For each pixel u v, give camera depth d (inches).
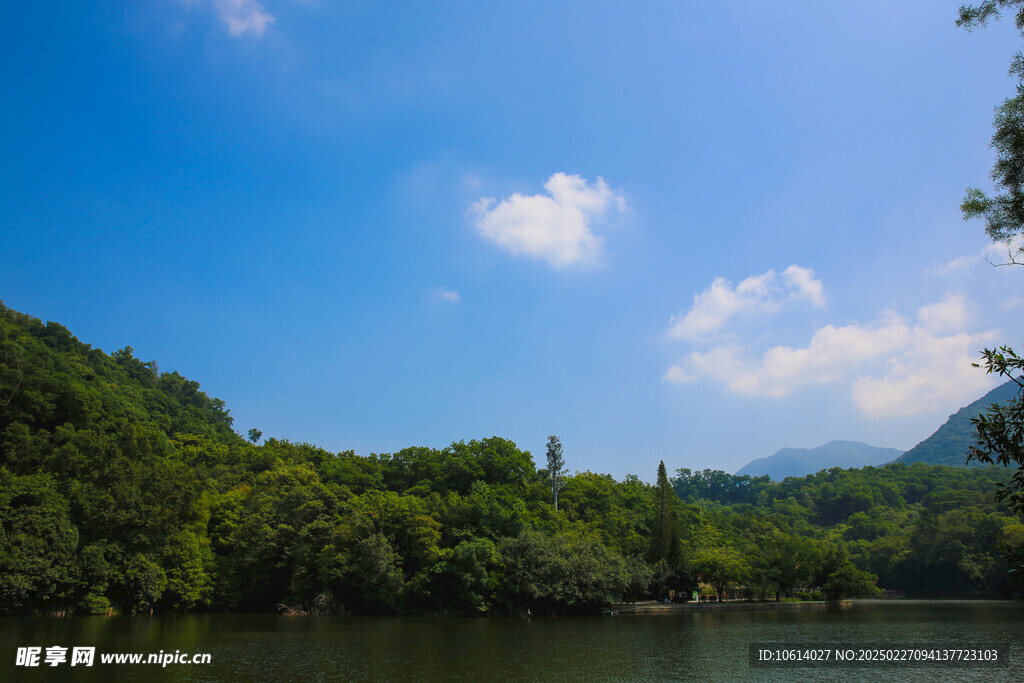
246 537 3617.1
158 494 3223.4
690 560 4690.0
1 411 3801.7
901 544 6638.8
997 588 5595.5
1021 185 741.3
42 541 2642.7
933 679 1791.3
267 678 1617.9
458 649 2186.3
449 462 4719.5
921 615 3900.1
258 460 5388.8
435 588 3459.6
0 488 2704.2
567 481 5378.9
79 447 3255.4
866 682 1737.2
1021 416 589.6
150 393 6771.7
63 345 6643.7
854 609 4527.6
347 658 1946.4
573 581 3523.6
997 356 600.1
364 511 3609.7
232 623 2901.1
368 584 3430.1
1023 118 737.6
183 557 3334.2
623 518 4963.1
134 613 3021.7
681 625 3171.8
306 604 3523.6
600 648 2271.2
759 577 4645.7
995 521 5841.5
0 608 2559.1
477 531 3686.0
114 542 2960.1
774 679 1760.6
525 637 2566.4
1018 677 1828.2
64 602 2787.9
